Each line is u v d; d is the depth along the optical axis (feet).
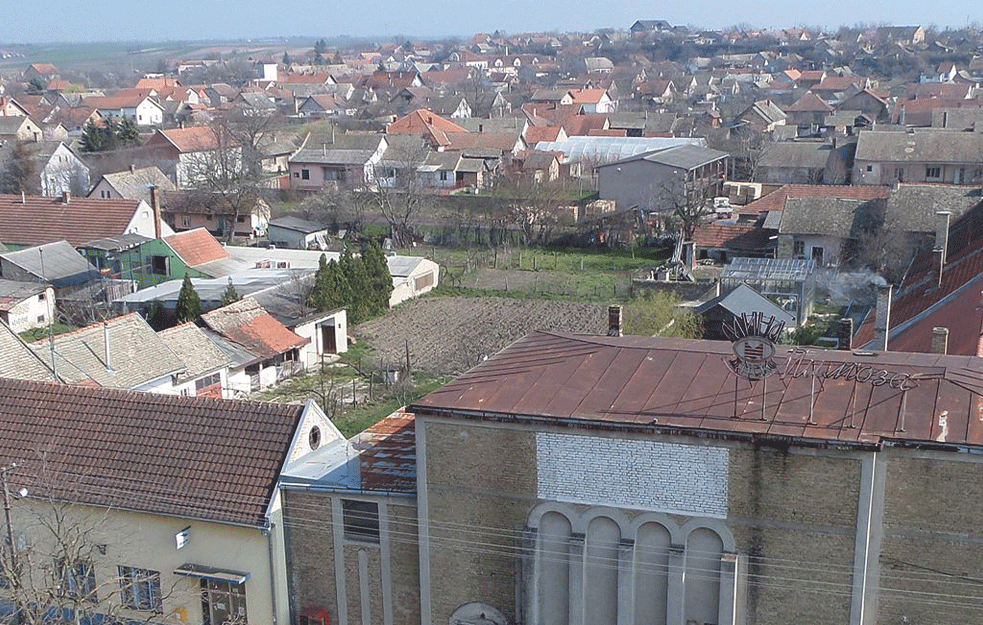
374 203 318.04
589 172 375.86
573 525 83.87
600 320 219.82
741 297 175.83
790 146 370.32
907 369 83.76
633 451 80.59
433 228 305.32
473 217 310.24
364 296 223.10
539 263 275.18
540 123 486.79
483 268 271.49
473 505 86.84
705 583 81.71
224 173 314.35
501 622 88.69
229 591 96.68
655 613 83.71
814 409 79.20
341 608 95.71
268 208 320.50
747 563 79.71
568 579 85.35
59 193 353.51
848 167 356.79
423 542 89.51
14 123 499.51
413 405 86.17
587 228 292.40
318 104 629.51
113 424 103.19
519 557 86.33
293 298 210.38
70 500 97.60
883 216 242.78
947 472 73.46
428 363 191.83
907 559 76.07
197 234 249.55
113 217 255.09
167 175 390.63
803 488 76.69
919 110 476.54
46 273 224.53
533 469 84.02
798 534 77.71
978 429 74.13
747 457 77.51
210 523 94.94
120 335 153.28
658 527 81.82
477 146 402.93
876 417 77.15
